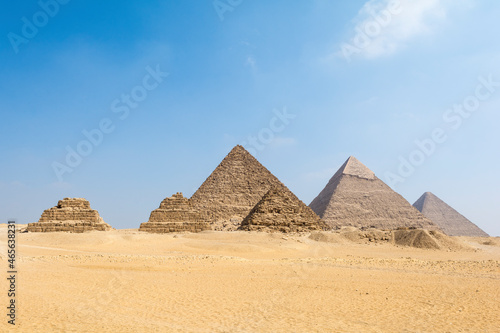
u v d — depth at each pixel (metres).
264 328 20.45
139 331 19.23
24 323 19.73
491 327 20.97
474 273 43.69
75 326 19.64
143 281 34.75
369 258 67.06
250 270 43.91
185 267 45.66
